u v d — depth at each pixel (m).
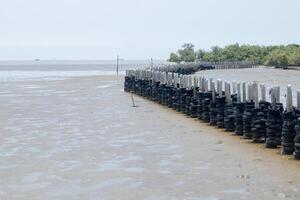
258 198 15.23
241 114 26.17
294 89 54.41
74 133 28.06
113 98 49.78
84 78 93.00
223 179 17.52
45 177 18.23
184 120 32.88
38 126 30.78
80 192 16.23
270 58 146.00
